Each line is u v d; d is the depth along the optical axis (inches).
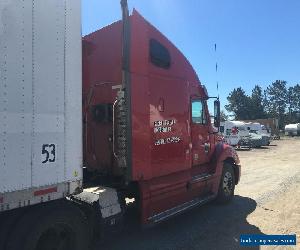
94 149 253.9
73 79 179.0
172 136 265.7
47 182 165.2
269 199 386.3
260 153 1043.9
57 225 176.1
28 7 158.7
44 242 173.9
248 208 346.9
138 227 238.1
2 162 148.3
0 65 147.9
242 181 506.9
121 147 226.1
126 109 223.0
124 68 224.2
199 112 312.3
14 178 152.3
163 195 257.8
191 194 297.3
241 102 4564.5
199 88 310.5
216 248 242.4
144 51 237.9
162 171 253.1
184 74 285.7
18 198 153.6
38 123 161.9
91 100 259.0
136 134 229.1
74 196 185.6
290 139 2149.4
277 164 732.7
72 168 176.9
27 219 164.7
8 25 151.0
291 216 318.3
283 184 478.9
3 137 148.6
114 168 239.8
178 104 275.1
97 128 252.4
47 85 166.4
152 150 242.8
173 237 263.6
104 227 206.2
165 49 261.7
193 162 299.9
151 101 243.1
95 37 260.1
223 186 356.2
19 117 154.5
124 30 224.1
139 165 231.0
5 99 149.6
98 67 256.1
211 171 334.6
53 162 168.1
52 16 169.5
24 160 156.1
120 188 233.9
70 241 183.0
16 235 161.5
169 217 255.8
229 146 366.6
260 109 4542.3
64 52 174.9
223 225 292.8
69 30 177.6
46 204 172.4
